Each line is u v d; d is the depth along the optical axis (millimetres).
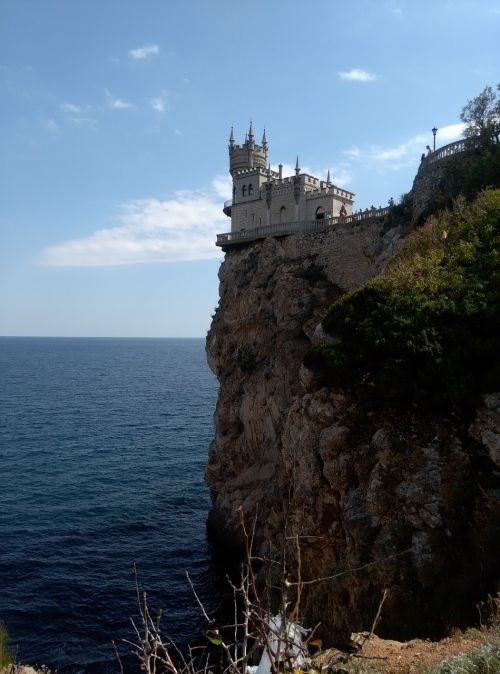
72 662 25641
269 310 41125
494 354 19266
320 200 46344
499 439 17312
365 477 19938
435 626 15312
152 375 168125
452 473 17891
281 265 40969
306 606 21250
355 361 21688
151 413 92000
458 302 21297
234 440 42406
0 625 14586
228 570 35188
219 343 46125
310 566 21672
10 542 37781
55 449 63750
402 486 18484
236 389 42594
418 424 19422
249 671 6531
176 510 45219
